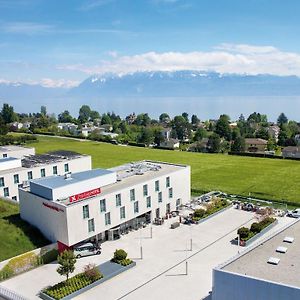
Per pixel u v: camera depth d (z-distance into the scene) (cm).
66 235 5006
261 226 5803
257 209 6800
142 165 7275
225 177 10025
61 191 5278
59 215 5050
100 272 4562
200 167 11319
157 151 14462
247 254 3638
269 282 3019
